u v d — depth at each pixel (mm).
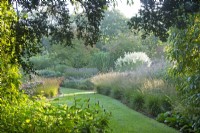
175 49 5559
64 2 4281
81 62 22719
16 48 3992
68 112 3426
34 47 4277
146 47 20469
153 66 11250
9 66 3801
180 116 6273
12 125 3217
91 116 3508
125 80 11234
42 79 13289
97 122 3393
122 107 8797
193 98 5090
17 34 3969
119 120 6738
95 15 4301
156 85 8492
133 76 11188
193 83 5047
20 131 3145
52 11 4285
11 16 3613
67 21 4406
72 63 22656
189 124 5719
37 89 10836
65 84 17797
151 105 7680
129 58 16250
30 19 4125
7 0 3500
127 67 15812
